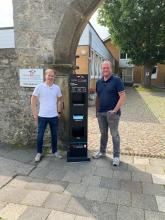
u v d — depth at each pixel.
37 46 5.20
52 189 3.76
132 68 34.72
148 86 27.11
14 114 5.59
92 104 12.24
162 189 3.83
